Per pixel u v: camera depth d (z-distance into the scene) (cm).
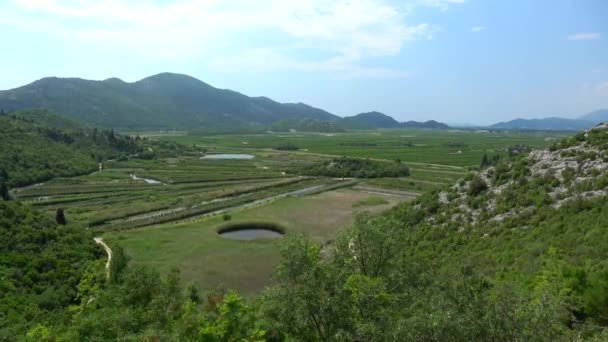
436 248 5500
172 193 13438
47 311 4803
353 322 2406
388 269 3406
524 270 3841
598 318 2761
